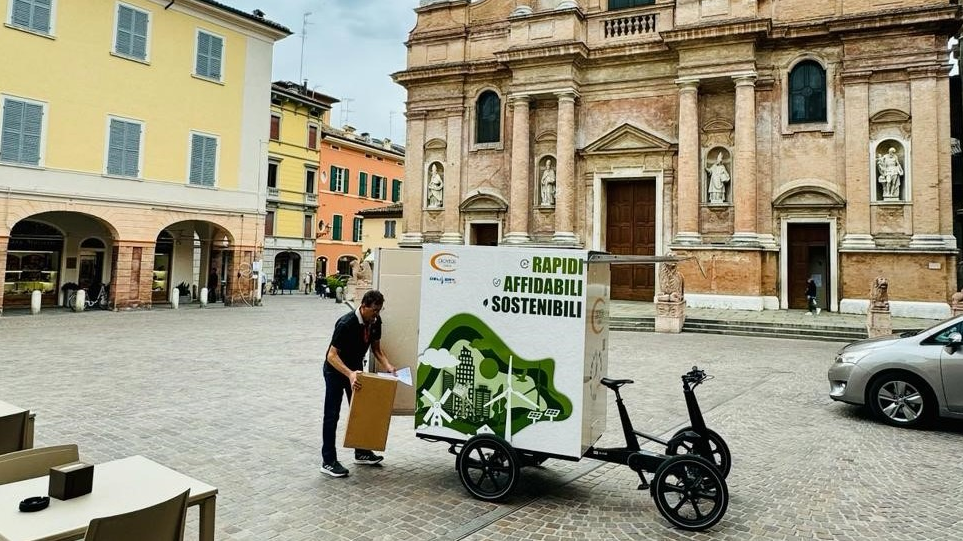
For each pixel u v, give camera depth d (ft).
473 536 15.42
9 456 11.86
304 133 141.90
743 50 73.10
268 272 134.62
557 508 17.37
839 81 71.87
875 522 16.56
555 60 82.89
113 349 45.34
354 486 18.80
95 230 85.05
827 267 73.26
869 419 27.63
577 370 17.01
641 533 15.79
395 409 20.62
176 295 85.51
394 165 177.17
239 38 91.71
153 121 81.87
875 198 69.72
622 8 86.28
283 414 27.30
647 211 84.23
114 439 23.08
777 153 74.28
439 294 18.56
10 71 69.31
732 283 72.13
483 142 92.12
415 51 96.63
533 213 87.25
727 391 33.42
